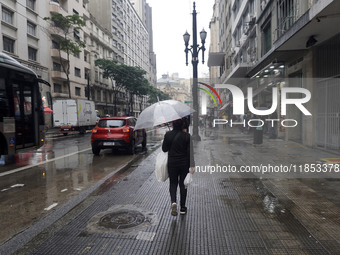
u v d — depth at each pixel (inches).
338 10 247.0
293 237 116.4
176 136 146.2
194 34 552.1
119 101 2336.4
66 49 1187.3
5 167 304.5
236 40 1067.9
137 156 376.8
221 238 117.0
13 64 328.2
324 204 154.9
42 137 379.2
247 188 189.5
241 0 910.4
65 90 1389.0
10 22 962.7
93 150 389.4
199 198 170.9
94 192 191.0
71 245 112.2
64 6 1374.3
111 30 2186.3
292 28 316.8
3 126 303.0
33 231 126.1
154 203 165.2
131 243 113.6
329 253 103.1
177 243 113.2
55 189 210.2
